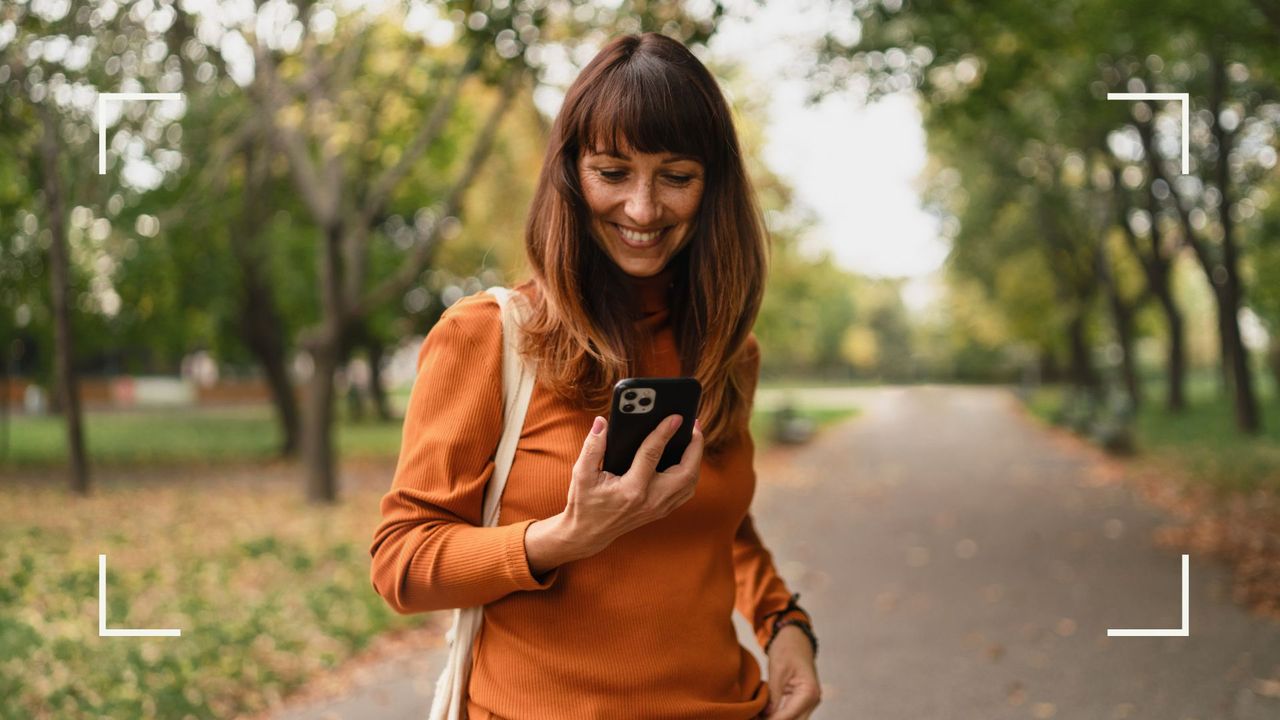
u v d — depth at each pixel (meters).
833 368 87.06
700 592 1.54
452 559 1.39
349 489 14.71
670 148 1.50
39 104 11.88
